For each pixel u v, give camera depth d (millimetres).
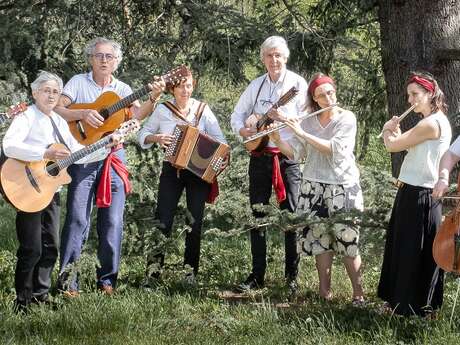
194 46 9359
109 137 5879
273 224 6125
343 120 6066
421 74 5574
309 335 5414
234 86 9195
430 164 5477
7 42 8266
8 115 5621
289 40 9055
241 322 5656
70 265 6117
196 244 6730
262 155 6570
